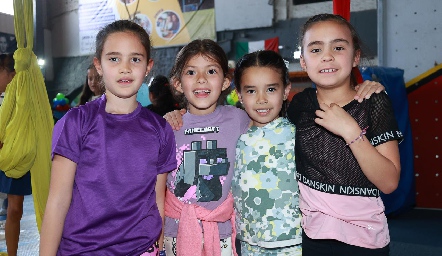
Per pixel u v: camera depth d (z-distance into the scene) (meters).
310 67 1.32
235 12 9.73
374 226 1.30
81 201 1.24
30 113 1.84
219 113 1.61
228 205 1.54
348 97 1.36
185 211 1.51
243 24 9.70
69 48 11.34
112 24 1.34
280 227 1.44
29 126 1.83
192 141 1.57
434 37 4.97
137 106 1.34
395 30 5.16
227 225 1.58
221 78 1.59
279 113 1.64
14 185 2.31
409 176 4.26
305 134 1.39
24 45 1.88
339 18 1.35
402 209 4.27
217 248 1.51
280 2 9.42
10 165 1.82
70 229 1.24
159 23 10.14
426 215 4.22
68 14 11.26
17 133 1.80
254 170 1.48
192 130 1.58
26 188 2.35
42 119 1.89
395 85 4.13
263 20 9.55
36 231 3.50
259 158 1.49
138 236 1.26
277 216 1.45
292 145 1.48
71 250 1.23
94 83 2.35
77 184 1.24
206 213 1.51
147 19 10.23
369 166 1.22
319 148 1.35
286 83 1.59
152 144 1.31
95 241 1.22
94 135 1.24
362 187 1.30
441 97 4.44
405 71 5.12
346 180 1.31
